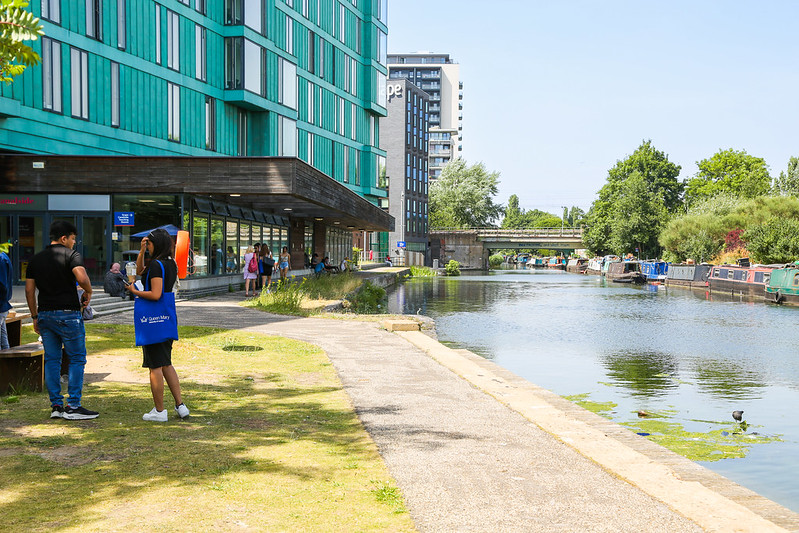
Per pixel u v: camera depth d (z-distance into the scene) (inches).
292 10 1835.6
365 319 793.6
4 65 235.5
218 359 463.2
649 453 262.2
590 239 3759.8
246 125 1568.7
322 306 938.1
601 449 251.9
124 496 190.7
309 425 283.6
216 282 1107.3
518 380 435.5
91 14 1088.8
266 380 392.5
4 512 177.6
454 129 7263.8
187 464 221.5
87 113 1080.8
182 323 679.7
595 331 1051.9
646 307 1537.9
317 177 1176.2
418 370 444.1
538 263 6235.2
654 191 3476.9
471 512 186.7
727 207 2878.9
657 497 200.1
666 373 690.2
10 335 372.5
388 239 3659.0
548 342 921.5
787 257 2110.0
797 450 397.7
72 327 276.5
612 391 589.3
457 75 7864.2
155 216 1001.5
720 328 1117.7
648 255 3361.2
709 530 174.7
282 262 1125.7
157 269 273.7
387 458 237.3
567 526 178.1
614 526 178.5
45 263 274.2
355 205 1683.1
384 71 2647.6
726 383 636.7
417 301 1582.2
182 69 1327.5
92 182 992.2
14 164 987.9
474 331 1033.5
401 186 3747.5
